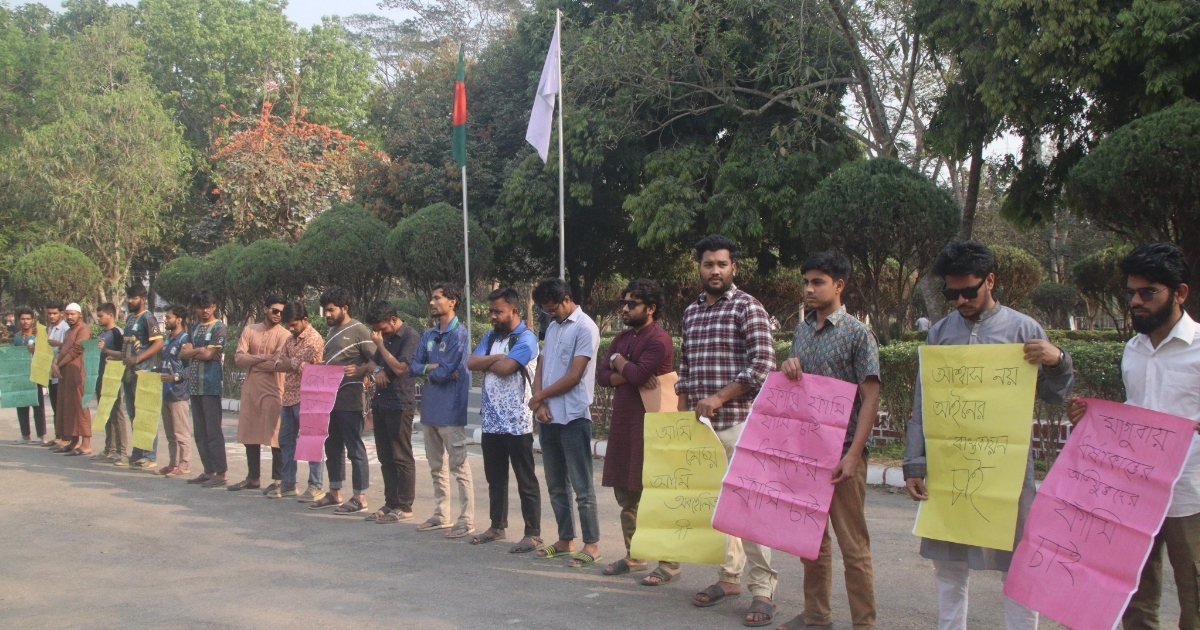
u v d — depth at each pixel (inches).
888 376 361.4
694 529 202.1
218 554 256.2
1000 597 204.8
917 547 253.4
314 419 308.3
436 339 279.6
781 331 927.7
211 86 1568.7
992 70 451.2
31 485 362.9
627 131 644.7
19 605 210.5
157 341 409.7
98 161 1151.0
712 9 605.6
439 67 895.7
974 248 153.6
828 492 171.9
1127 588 135.1
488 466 266.7
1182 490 141.9
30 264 984.9
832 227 438.6
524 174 710.5
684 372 207.6
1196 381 140.2
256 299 760.3
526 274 876.6
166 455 445.4
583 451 240.4
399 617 198.5
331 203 1126.4
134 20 1614.2
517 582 225.6
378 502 332.5
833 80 569.6
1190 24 383.9
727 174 609.0
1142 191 344.2
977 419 151.8
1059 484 145.3
